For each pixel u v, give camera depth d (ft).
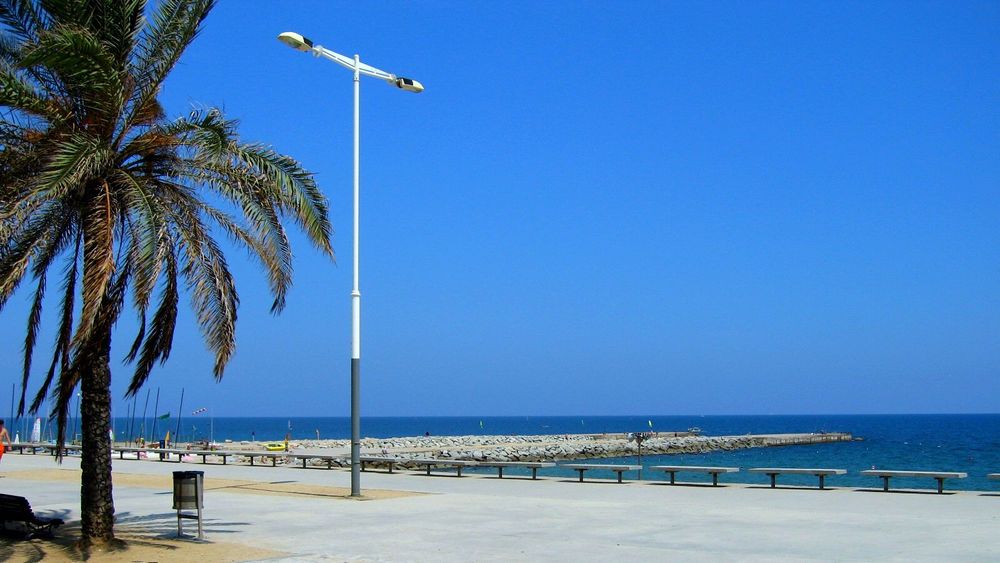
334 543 48.37
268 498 72.02
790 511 60.08
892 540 47.14
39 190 40.19
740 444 369.30
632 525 54.39
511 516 59.36
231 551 45.70
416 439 338.34
